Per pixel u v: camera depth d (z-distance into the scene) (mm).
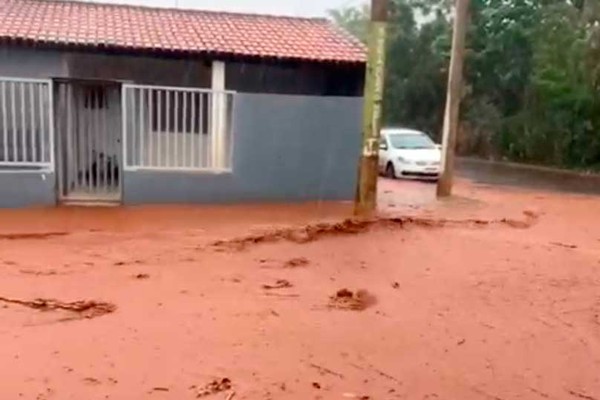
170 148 13320
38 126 12461
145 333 5648
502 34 33094
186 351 5262
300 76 13938
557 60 29016
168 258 8469
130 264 8094
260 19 16281
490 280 7887
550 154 31125
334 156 14273
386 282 7672
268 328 5883
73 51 12625
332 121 14141
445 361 5266
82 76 12773
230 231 10477
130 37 13305
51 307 6301
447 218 12648
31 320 5926
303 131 14016
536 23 31328
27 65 12492
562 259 9125
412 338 5777
